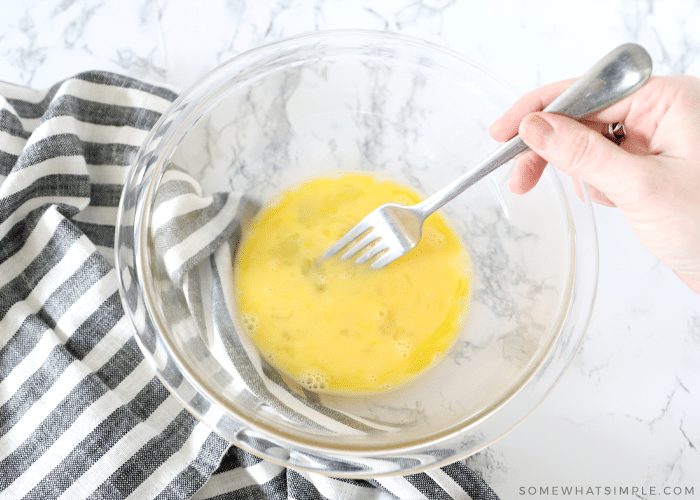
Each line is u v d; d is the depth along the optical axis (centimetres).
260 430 40
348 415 42
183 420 44
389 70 46
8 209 44
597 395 47
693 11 53
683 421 47
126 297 41
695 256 42
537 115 39
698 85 41
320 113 47
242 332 44
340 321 44
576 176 41
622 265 50
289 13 54
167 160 44
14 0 53
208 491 44
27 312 45
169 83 52
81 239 45
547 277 43
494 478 46
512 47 53
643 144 44
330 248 45
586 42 53
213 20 53
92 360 45
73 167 46
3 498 42
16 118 47
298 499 43
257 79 45
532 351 42
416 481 44
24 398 43
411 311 45
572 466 46
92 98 48
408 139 48
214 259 45
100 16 53
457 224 47
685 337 48
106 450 42
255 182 47
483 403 41
